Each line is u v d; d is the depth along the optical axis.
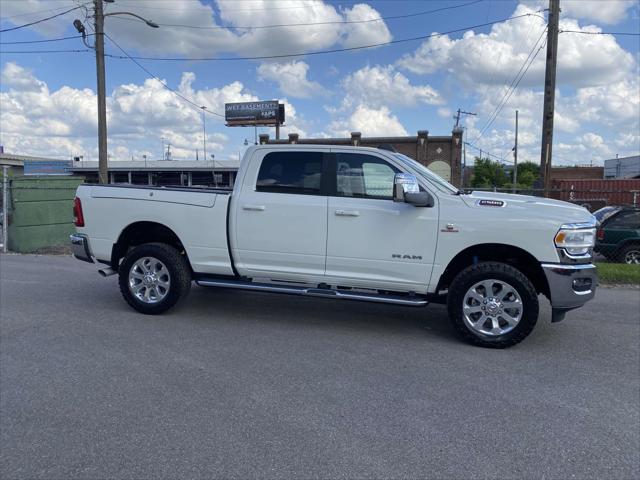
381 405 3.79
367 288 5.56
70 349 4.94
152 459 3.04
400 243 5.29
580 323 6.18
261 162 5.73
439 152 39.44
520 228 5.00
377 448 3.19
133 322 5.88
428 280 5.29
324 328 5.77
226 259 5.88
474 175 72.75
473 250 5.26
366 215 5.34
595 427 3.51
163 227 6.20
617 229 11.90
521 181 70.19
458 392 4.05
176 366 4.52
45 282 8.26
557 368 4.62
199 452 3.12
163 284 6.11
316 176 5.55
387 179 5.41
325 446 3.21
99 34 18.03
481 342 5.14
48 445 3.19
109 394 3.92
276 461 3.03
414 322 6.09
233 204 5.75
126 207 6.15
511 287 5.02
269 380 4.23
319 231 5.49
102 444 3.21
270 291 5.71
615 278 8.92
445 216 5.17
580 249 4.99
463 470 2.97
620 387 4.21
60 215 13.41
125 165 57.56
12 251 12.49
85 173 58.62
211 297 7.16
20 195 12.46
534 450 3.20
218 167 55.22
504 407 3.80
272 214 5.61
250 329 5.68
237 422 3.50
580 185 28.47
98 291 7.55
